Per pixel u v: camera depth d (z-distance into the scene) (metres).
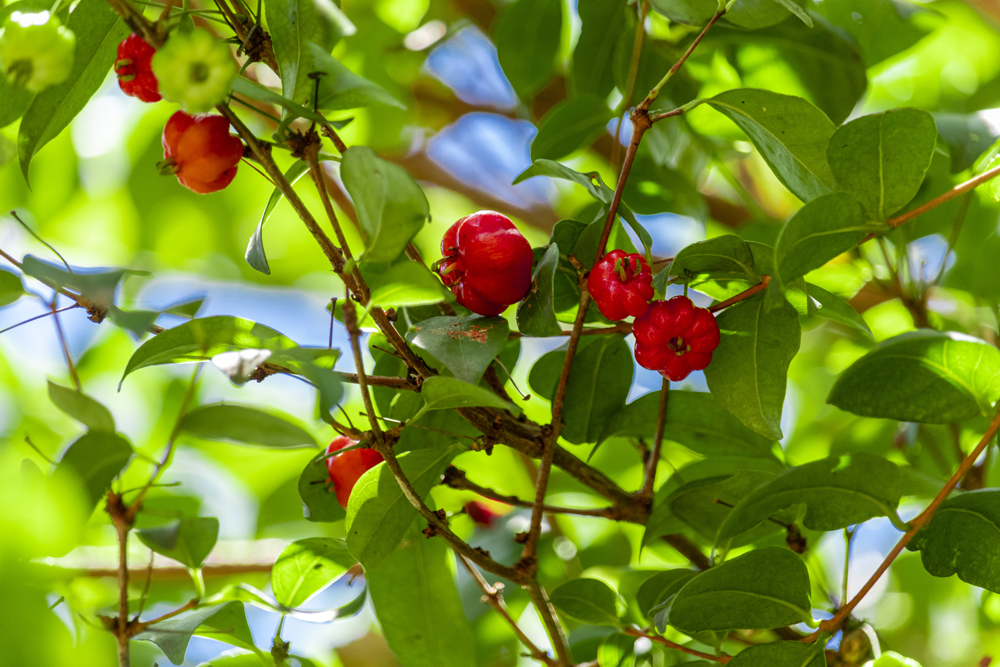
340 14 1.42
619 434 1.53
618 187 1.45
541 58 1.65
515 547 1.62
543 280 1.45
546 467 1.45
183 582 1.59
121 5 1.40
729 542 1.52
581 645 1.56
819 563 1.57
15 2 1.44
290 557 1.50
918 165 1.43
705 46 1.60
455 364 1.43
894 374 1.47
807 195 1.46
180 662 1.45
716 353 1.46
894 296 1.59
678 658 1.55
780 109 1.45
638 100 1.61
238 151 1.43
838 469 1.45
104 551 1.58
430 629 1.52
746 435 1.53
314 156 1.42
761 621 1.46
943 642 1.67
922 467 1.62
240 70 1.43
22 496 1.41
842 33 1.58
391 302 1.41
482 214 1.46
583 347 1.51
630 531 1.66
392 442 1.43
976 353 1.46
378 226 1.40
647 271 1.45
